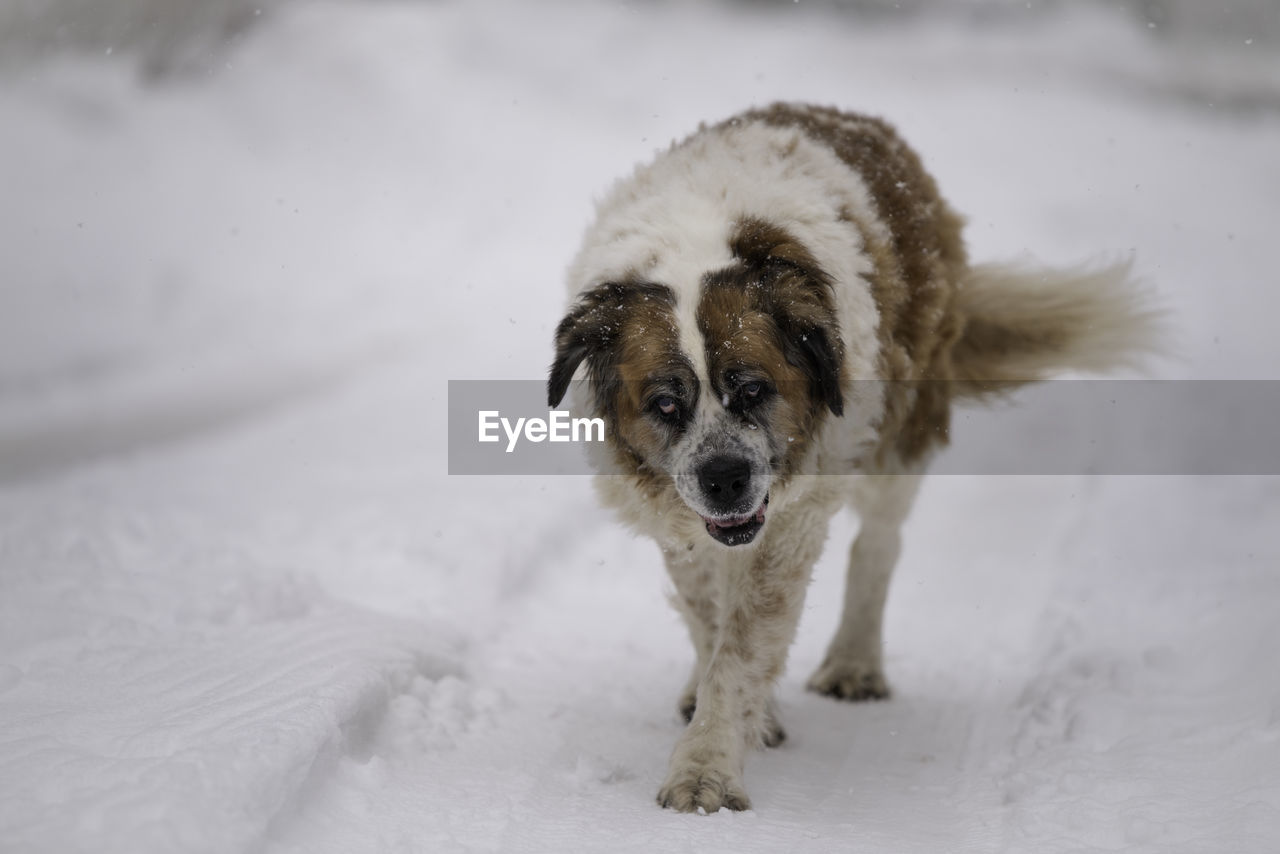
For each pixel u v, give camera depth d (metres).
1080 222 20.19
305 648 5.33
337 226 18.88
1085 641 6.20
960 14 36.66
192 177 19.55
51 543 6.83
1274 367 12.30
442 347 14.12
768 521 5.14
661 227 5.15
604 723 5.57
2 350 13.14
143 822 3.56
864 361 5.30
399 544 7.87
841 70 31.09
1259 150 25.75
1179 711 5.12
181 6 22.56
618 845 4.10
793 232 5.19
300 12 25.81
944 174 23.31
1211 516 8.26
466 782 4.63
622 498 5.36
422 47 25.92
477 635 6.58
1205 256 18.20
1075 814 4.32
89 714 4.47
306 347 14.28
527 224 19.83
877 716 5.91
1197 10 34.09
